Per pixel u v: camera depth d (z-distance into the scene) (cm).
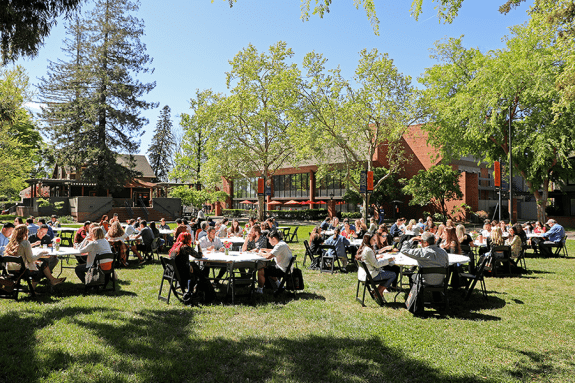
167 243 1639
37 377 404
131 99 3900
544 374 436
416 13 561
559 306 728
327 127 3031
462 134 2844
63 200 4056
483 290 782
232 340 530
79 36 3812
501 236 1052
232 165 3600
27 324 566
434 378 425
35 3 571
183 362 452
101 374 413
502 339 546
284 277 794
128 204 4234
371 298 788
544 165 2459
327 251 1133
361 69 2894
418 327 599
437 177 3597
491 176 5175
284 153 3859
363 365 454
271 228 1287
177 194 4206
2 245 909
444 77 2950
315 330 579
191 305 712
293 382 409
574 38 1209
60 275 1003
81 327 557
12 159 2936
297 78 3031
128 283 908
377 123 3027
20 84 2475
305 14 552
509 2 1209
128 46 3903
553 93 2153
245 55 3478
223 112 3375
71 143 3747
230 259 757
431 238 693
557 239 1395
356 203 4038
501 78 2373
